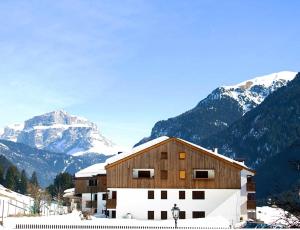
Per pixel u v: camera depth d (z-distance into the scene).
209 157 80.62
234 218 78.62
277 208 17.25
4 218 58.19
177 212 39.09
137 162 80.62
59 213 99.06
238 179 79.81
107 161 97.12
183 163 80.56
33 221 56.69
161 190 79.69
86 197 97.88
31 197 127.50
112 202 79.56
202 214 79.00
